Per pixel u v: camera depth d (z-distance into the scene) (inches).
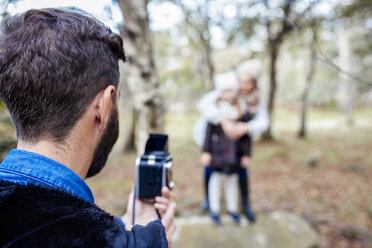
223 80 94.3
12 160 14.4
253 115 101.4
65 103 14.7
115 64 17.6
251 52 386.6
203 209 137.7
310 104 949.8
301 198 201.9
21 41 14.5
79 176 16.0
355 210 178.9
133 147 404.5
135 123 409.1
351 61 604.4
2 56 14.6
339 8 131.9
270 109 430.9
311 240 103.0
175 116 877.8
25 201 12.3
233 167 102.3
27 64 14.1
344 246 135.8
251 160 320.8
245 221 112.8
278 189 221.8
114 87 17.4
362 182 237.1
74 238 11.8
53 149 15.1
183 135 534.9
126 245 13.3
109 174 264.4
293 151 369.7
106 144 17.9
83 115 15.6
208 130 100.0
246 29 322.3
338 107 949.2
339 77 760.3
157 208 27.2
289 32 337.1
